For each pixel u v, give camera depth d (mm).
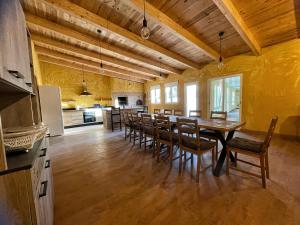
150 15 2680
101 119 8344
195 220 1426
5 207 685
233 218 1431
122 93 9273
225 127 2119
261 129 4383
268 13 2846
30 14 3178
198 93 6180
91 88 8445
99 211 1581
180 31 3275
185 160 2520
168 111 4797
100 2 2740
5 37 730
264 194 1750
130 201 1726
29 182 714
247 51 4484
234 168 2193
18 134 913
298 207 1538
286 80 3840
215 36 3729
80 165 2736
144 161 2832
